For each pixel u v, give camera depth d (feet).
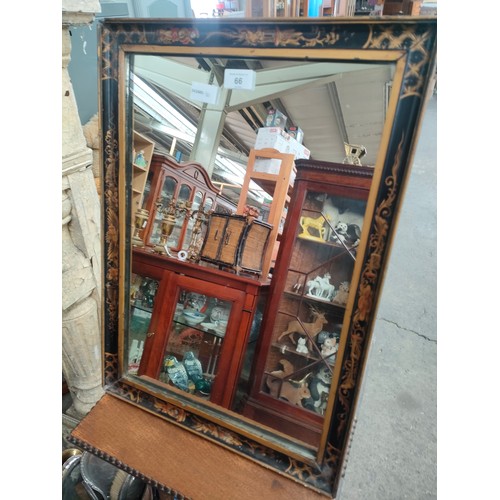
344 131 1.93
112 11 3.49
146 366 2.40
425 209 3.73
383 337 3.85
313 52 1.42
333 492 1.61
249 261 2.37
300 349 2.19
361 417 3.62
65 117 2.70
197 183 2.53
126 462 1.87
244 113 2.15
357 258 1.47
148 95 1.98
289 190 2.24
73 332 3.14
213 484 1.73
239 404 2.23
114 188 1.90
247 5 2.16
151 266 2.44
